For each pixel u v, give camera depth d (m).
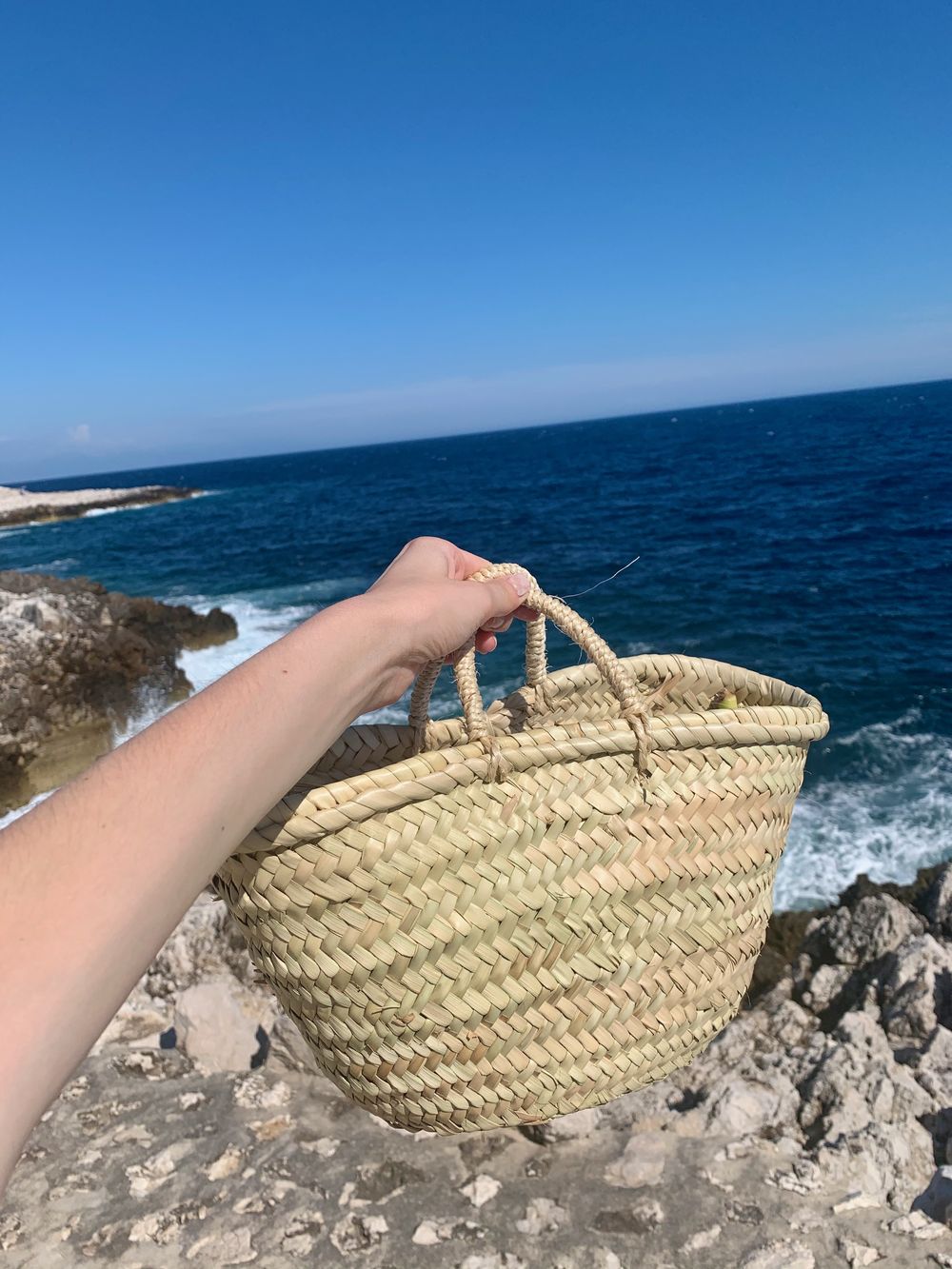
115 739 12.41
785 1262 2.38
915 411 102.00
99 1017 0.58
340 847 0.99
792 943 5.46
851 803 8.03
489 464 88.62
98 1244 2.47
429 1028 1.09
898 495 33.62
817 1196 2.65
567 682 1.72
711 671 1.79
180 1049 3.33
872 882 6.59
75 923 0.57
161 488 87.19
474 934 1.07
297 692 0.78
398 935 1.04
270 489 79.75
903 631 15.09
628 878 1.15
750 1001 4.68
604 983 1.17
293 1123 2.92
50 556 38.31
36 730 11.55
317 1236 2.49
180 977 3.86
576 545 28.52
